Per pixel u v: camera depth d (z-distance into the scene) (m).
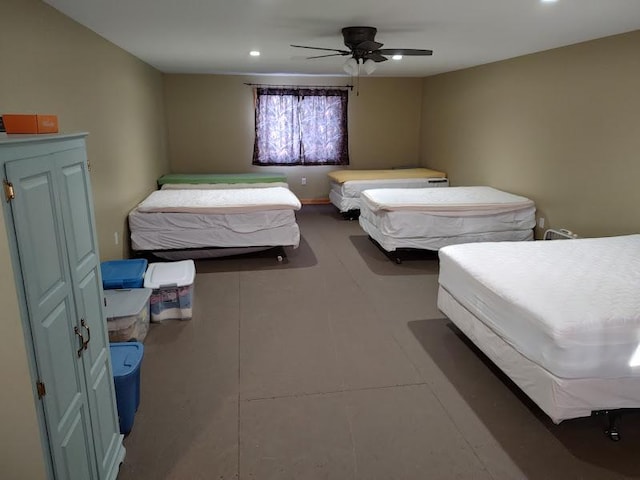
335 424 2.35
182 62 5.84
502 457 2.12
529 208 4.96
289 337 3.29
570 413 2.12
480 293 2.71
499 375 2.80
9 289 1.24
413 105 8.02
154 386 2.68
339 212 7.54
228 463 2.08
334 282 4.39
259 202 4.95
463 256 3.08
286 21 3.41
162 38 4.12
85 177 1.75
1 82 2.41
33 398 1.33
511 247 3.30
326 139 7.80
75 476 1.59
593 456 2.13
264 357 3.01
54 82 3.07
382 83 7.84
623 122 3.88
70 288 1.58
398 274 4.61
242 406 2.49
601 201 4.18
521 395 2.60
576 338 2.05
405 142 8.11
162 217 4.69
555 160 4.73
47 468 1.40
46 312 1.40
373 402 2.54
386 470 2.04
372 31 3.61
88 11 3.13
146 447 2.18
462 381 2.74
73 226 1.62
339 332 3.37
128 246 4.80
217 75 7.36
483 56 5.23
